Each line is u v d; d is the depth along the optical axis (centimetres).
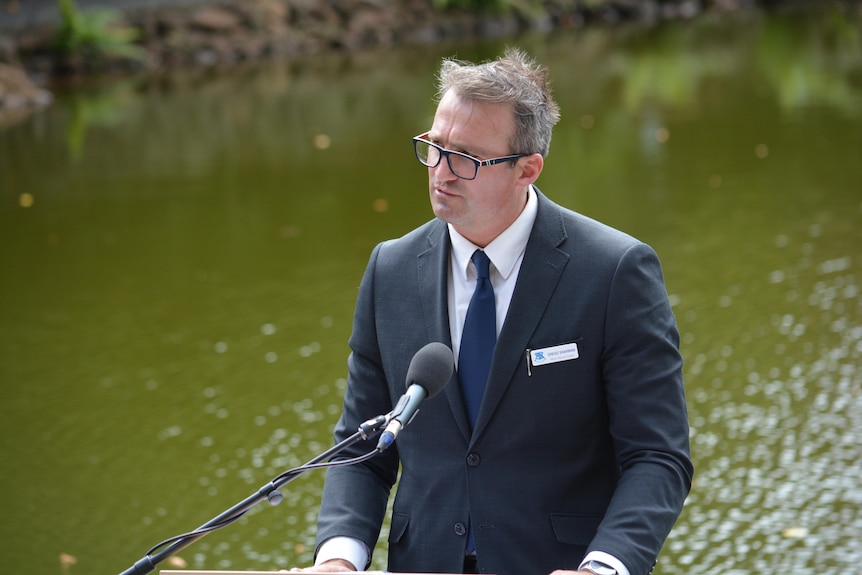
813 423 1806
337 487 738
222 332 2309
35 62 5478
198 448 1819
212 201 3303
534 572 698
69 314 2455
